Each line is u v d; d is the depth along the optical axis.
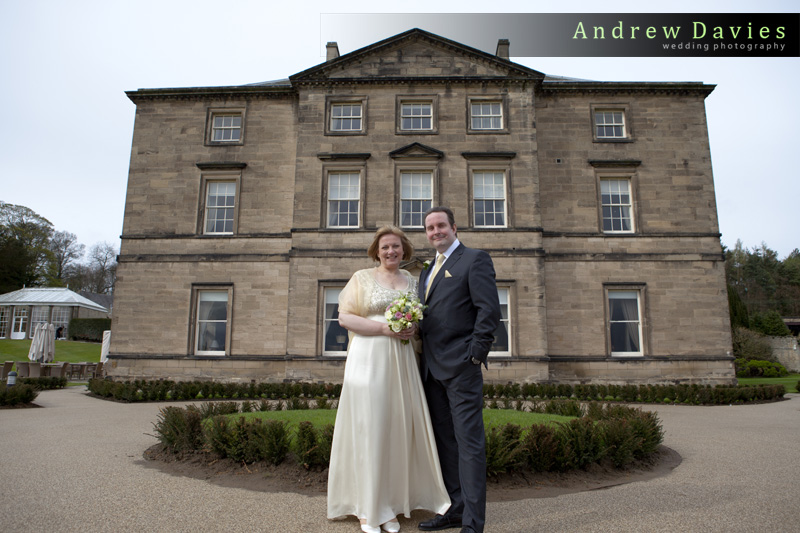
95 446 7.36
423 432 4.29
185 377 19.25
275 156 20.91
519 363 18.22
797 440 8.47
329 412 8.88
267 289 19.81
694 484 5.55
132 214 20.55
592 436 6.23
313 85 20.45
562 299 19.59
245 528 4.02
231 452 6.14
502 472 5.65
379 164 19.80
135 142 21.08
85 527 3.98
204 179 20.80
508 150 19.86
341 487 4.23
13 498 4.72
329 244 19.23
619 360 19.12
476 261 4.17
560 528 4.05
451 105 20.23
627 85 20.81
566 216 20.27
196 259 20.05
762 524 4.14
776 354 38.50
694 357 19.12
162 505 4.61
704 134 20.81
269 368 19.23
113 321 19.67
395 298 4.42
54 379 18.78
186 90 21.12
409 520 4.34
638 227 20.12
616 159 20.64
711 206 20.30
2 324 46.19
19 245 53.00
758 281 69.69
